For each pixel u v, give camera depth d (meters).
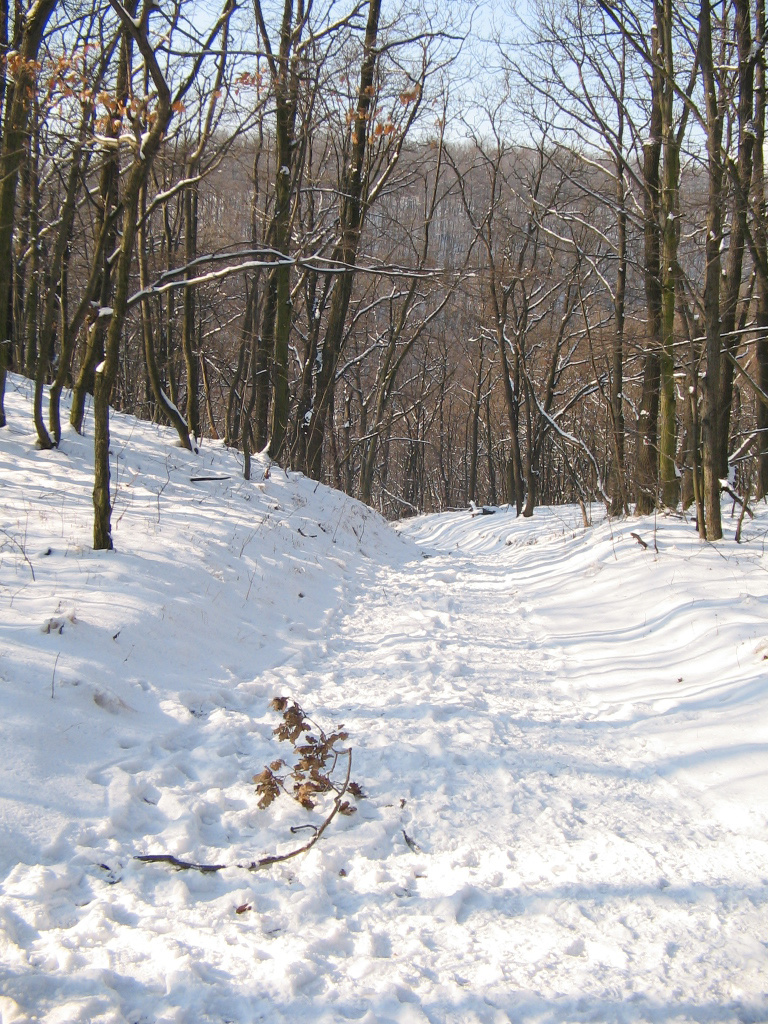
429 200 25.44
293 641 7.53
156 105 7.32
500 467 42.81
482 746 5.18
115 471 10.80
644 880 3.60
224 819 4.00
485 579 12.98
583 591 10.59
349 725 5.49
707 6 9.72
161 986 2.69
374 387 32.16
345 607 9.61
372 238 20.39
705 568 9.49
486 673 7.13
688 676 6.64
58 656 5.05
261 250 8.91
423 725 5.55
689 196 12.95
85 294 10.52
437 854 3.84
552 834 4.05
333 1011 2.63
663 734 5.45
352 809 4.13
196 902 3.25
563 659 7.85
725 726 5.35
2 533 7.29
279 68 10.60
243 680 6.25
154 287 8.35
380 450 44.94
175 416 13.51
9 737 4.11
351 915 3.25
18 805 3.67
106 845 3.61
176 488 11.27
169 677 5.66
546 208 17.75
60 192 15.17
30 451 10.51
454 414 45.50
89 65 10.53
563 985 2.86
